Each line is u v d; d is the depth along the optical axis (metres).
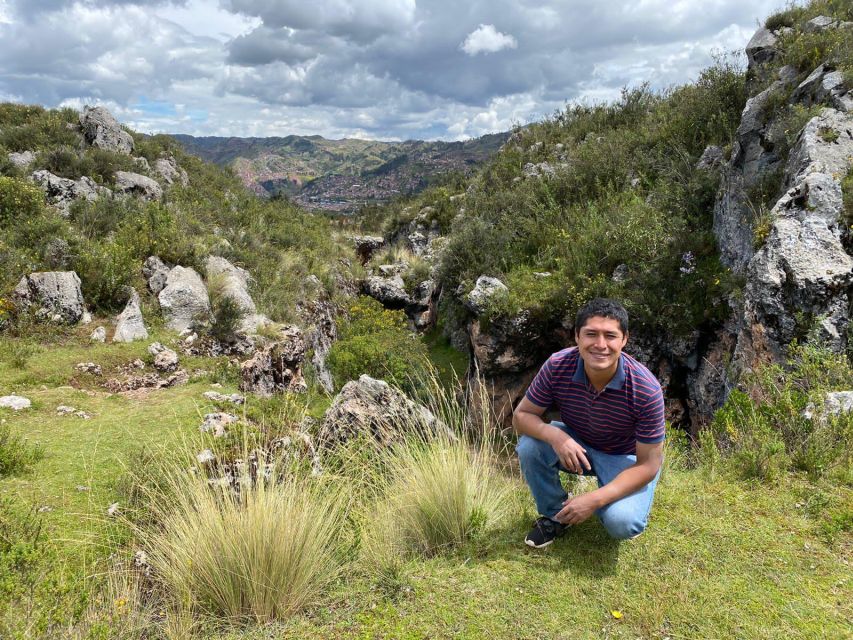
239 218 16.89
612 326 2.28
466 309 12.51
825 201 6.14
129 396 6.69
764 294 6.02
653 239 9.29
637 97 18.42
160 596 2.51
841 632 2.02
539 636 2.08
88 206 11.58
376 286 18.66
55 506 3.62
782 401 3.92
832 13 10.00
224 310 9.44
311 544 2.55
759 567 2.45
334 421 4.66
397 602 2.35
